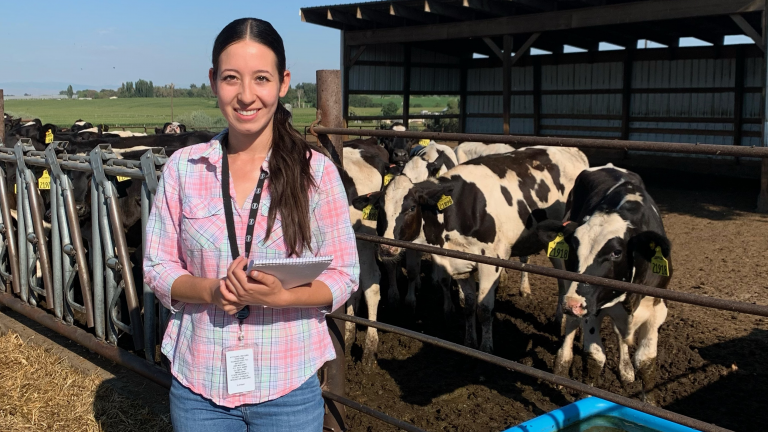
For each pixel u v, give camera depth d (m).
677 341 5.43
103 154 3.71
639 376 4.39
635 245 3.97
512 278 7.56
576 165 6.65
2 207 5.03
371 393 4.71
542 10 13.11
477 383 4.85
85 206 5.48
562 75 18.20
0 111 5.48
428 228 5.49
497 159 6.13
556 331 5.85
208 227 1.84
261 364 1.85
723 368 4.89
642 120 16.80
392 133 2.89
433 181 5.57
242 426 1.93
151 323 3.61
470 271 5.60
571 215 5.62
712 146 2.03
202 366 1.86
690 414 4.29
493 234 5.60
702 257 8.17
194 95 135.00
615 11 11.96
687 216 10.91
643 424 3.24
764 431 4.03
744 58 14.69
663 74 16.23
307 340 1.91
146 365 3.65
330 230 1.92
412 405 4.49
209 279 1.79
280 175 1.82
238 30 1.78
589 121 17.80
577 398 4.57
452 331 6.02
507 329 5.94
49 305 4.66
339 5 14.96
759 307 1.87
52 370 4.11
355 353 5.47
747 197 12.62
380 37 15.59
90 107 88.25
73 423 3.51
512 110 19.44
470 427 4.15
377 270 5.45
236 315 1.84
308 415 1.91
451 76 19.97
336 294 1.88
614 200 4.54
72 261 4.45
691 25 14.31
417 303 6.86
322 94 3.21
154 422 3.53
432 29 14.73
